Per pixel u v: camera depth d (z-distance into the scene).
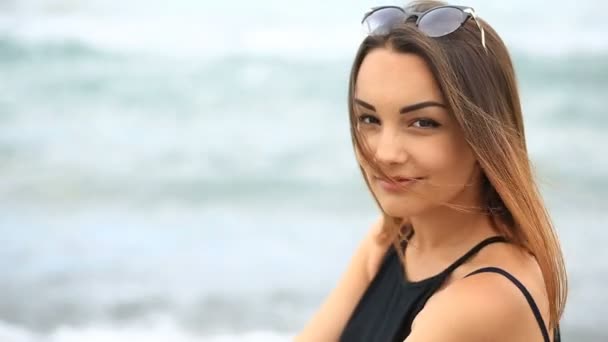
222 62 16.89
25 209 11.24
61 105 15.77
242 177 12.74
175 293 8.23
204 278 8.64
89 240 9.90
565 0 17.69
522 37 17.39
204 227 10.50
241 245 9.71
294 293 8.25
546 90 16.06
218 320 7.68
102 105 15.90
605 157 13.41
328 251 9.48
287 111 15.49
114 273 8.77
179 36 17.64
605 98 15.66
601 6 17.36
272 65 16.64
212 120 15.27
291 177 12.70
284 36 17.22
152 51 17.28
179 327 7.53
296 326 7.56
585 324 7.43
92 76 16.70
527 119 15.06
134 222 10.73
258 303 8.02
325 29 17.81
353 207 11.34
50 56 17.03
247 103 15.86
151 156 13.69
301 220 10.79
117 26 17.84
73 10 17.92
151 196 12.00
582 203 10.77
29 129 14.79
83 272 8.76
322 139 14.31
